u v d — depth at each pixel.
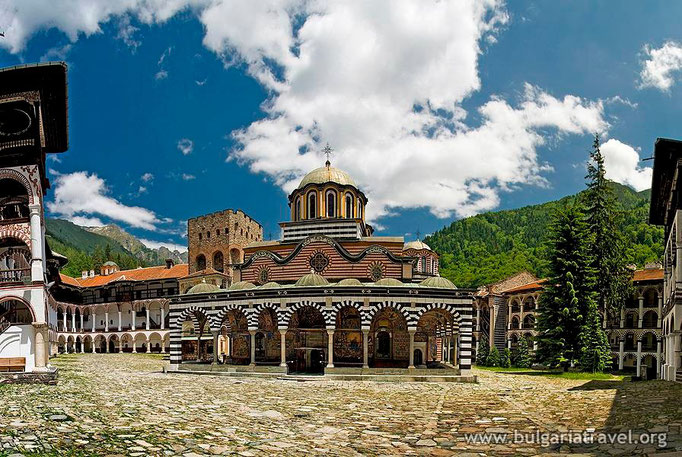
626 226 135.00
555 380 41.59
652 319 72.75
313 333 47.50
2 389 28.06
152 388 31.19
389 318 47.81
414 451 15.56
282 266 50.31
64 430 16.73
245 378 39.62
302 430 18.62
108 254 182.50
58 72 34.31
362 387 33.78
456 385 35.97
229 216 94.44
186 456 14.35
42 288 34.75
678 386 31.17
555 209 54.66
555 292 51.88
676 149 36.06
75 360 65.25
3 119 36.19
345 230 55.25
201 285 48.81
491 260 158.12
